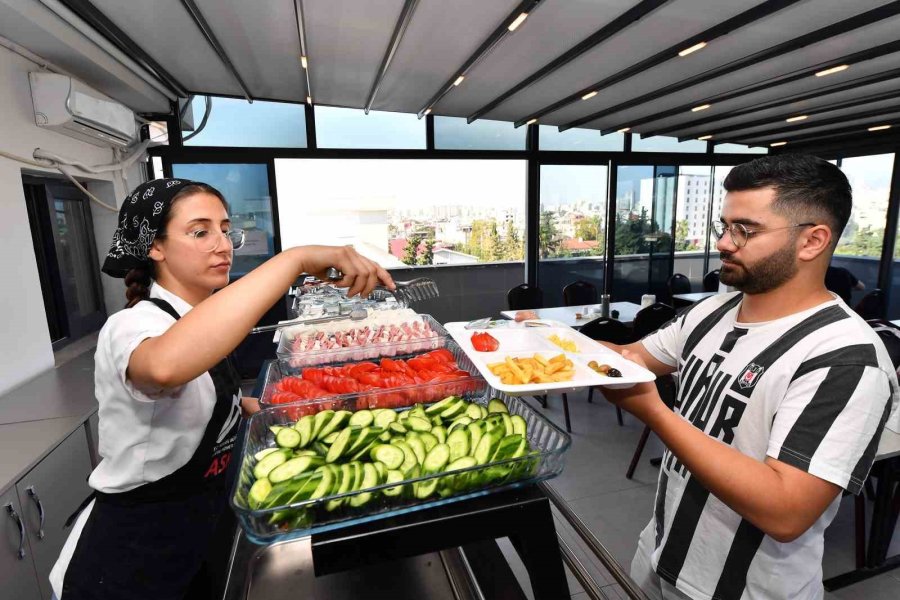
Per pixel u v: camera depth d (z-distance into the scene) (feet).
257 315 1.77
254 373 14.03
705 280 16.80
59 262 9.21
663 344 3.99
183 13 8.05
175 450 2.86
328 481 1.94
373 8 8.05
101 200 10.66
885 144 15.70
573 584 5.35
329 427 2.51
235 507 1.79
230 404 3.25
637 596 2.12
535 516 2.12
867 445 2.39
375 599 2.49
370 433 2.36
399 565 2.71
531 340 3.78
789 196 2.63
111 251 2.90
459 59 10.07
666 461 3.60
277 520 1.84
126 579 2.92
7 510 4.63
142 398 2.04
